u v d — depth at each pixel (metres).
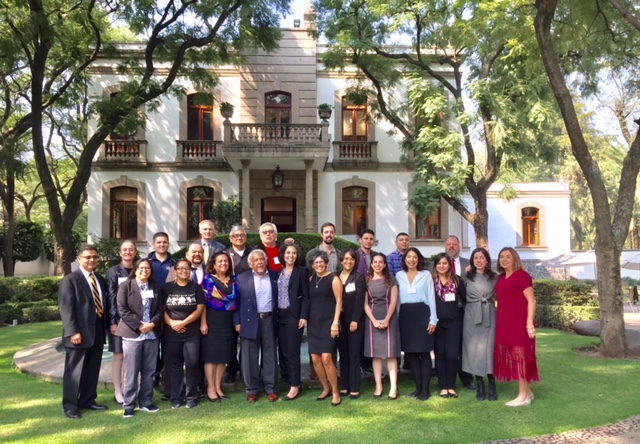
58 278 15.62
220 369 5.51
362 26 14.76
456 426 4.63
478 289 5.54
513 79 12.94
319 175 18.59
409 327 5.50
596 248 8.19
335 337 5.34
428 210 14.18
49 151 20.72
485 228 15.16
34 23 10.80
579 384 6.12
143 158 18.30
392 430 4.52
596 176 8.16
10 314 12.52
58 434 4.46
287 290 5.53
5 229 19.28
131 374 5.04
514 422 4.76
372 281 5.64
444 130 14.42
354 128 19.02
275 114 18.84
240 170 18.11
